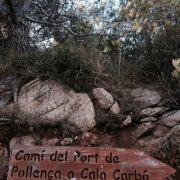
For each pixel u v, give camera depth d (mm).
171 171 2947
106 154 2996
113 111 3719
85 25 5410
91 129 3568
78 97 3801
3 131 3527
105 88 3986
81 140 3453
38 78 3998
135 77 4328
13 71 4195
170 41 4434
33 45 5379
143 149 3422
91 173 2898
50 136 3480
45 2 5684
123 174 2912
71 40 5148
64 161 2941
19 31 5367
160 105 3867
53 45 4777
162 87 4086
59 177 2865
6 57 4676
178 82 4008
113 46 4949
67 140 3430
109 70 4289
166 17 4902
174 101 3855
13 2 5320
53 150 2994
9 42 5312
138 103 3889
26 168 2891
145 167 2953
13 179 2828
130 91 4102
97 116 3645
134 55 4812
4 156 3342
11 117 3576
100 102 3787
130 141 3512
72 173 2889
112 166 2943
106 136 3545
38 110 3674
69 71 3938
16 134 3512
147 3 4598
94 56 4273
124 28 4973
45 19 5730
